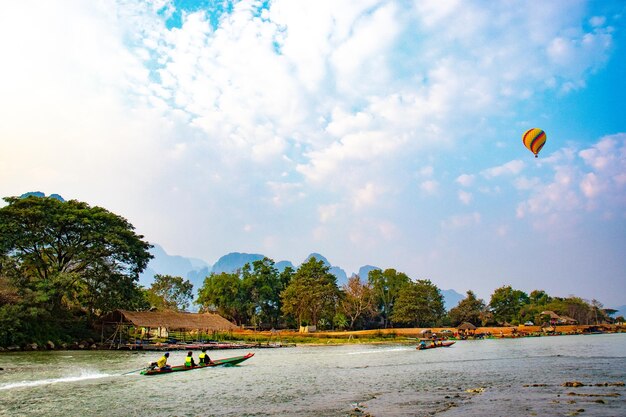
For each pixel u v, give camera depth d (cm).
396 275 15038
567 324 14950
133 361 4984
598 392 2414
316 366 4534
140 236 8312
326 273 12544
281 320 14975
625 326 14350
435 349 7181
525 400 2228
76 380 3388
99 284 7619
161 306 12538
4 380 3359
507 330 12462
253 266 14875
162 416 2095
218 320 8288
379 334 10938
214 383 3228
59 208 7388
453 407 2116
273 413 2112
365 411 2092
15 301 6253
